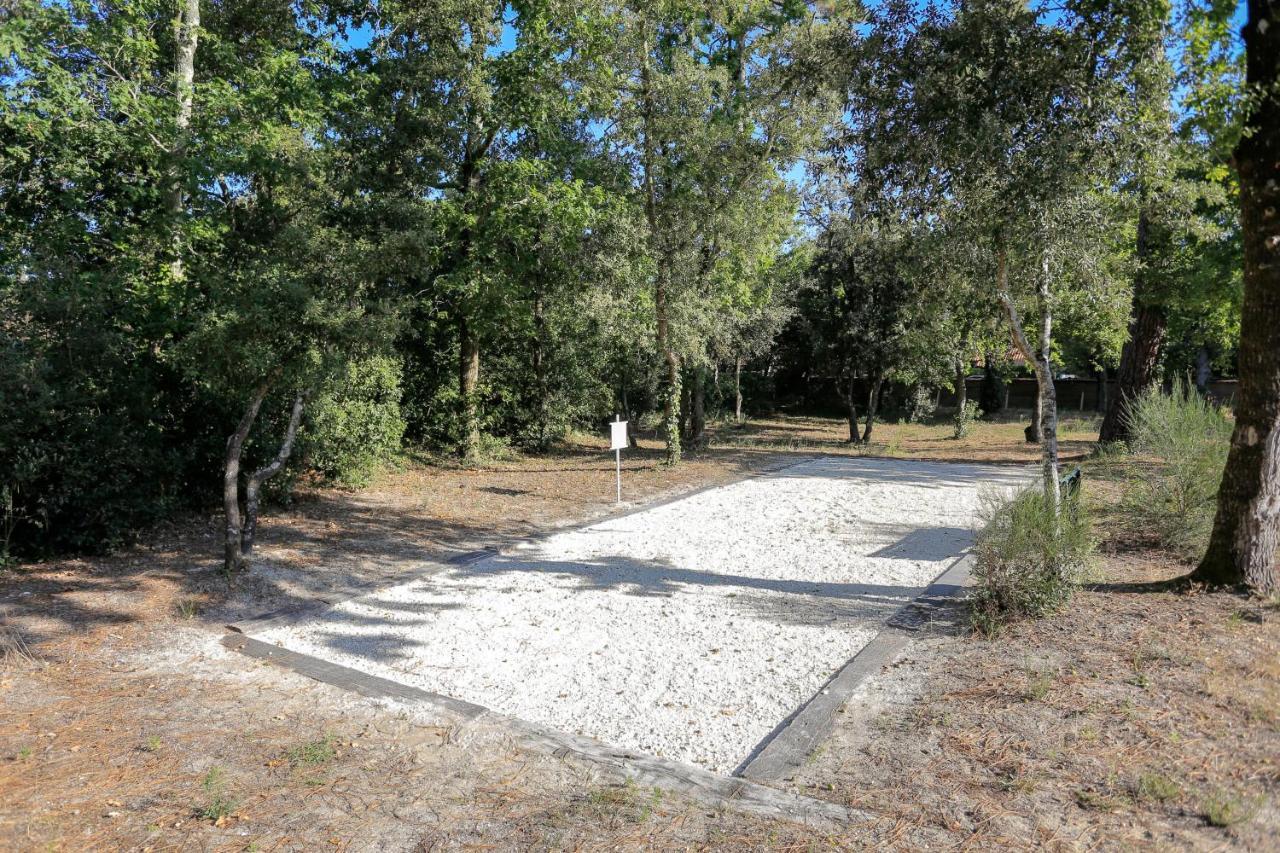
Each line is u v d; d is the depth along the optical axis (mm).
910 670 4918
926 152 6020
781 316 23859
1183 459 7734
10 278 7457
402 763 3840
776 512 11078
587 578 7625
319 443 11242
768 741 4113
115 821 3291
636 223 14484
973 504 11484
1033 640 5195
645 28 13930
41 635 5652
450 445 17625
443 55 13938
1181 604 5629
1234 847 2875
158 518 8547
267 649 5535
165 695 4734
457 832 3207
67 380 7375
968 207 6074
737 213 15375
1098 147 5641
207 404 9219
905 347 19781
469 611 6594
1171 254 13609
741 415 32219
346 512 10758
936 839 3047
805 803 3383
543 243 15242
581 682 5035
